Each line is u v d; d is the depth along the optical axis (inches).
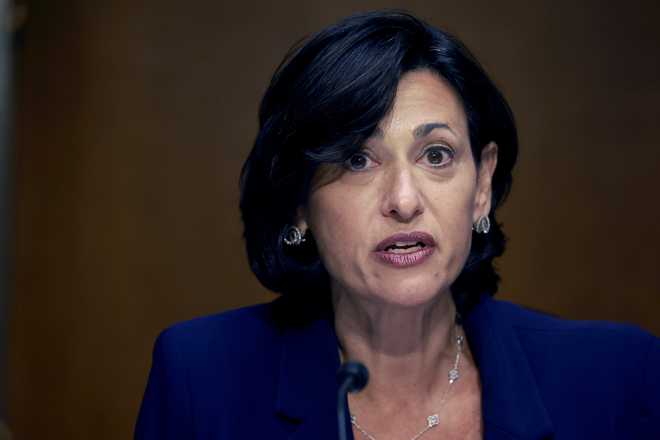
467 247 165.3
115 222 523.5
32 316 521.3
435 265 159.8
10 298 518.0
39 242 523.2
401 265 159.2
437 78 163.6
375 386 177.5
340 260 164.1
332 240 164.6
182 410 183.3
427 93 161.0
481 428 175.9
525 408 172.9
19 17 516.1
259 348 189.2
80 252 524.1
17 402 519.2
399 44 160.6
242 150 521.3
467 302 187.9
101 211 523.5
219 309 521.0
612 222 522.9
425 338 174.9
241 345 189.9
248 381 184.2
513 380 175.9
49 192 524.1
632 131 522.3
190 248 522.3
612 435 173.8
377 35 161.8
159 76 524.4
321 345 183.3
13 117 514.9
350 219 161.0
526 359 180.5
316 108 159.8
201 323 196.2
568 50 525.0
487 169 177.8
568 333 185.6
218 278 522.0
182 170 523.2
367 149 159.8
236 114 522.3
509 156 180.5
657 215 520.4
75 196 524.1
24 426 519.5
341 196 161.8
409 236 157.8
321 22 519.5
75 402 519.5
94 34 524.4
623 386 178.2
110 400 519.2
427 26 166.2
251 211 182.9
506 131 175.9
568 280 522.3
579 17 524.1
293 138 165.5
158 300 522.0
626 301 520.4
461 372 182.4
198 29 523.2
